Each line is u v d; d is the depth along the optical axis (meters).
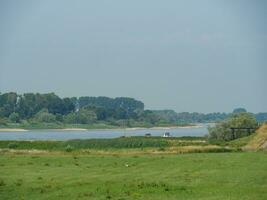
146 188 51.03
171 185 52.56
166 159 76.50
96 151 100.75
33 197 49.62
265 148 102.81
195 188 50.38
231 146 111.69
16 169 69.69
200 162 70.75
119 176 61.28
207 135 166.25
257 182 52.69
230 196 45.41
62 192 51.09
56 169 69.38
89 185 54.62
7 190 53.53
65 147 117.62
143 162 74.75
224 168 63.78
